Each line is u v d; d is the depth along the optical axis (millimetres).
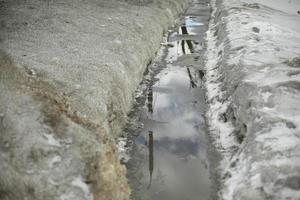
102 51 16031
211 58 20953
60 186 8391
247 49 17469
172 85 17859
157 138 13516
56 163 8703
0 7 20203
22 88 10266
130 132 13641
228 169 11016
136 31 20406
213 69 19125
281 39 19656
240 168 10461
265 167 9375
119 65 15305
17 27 17344
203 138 13461
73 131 9453
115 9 24250
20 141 8727
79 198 8406
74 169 8789
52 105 9945
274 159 9445
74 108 11117
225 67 17094
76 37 17297
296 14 30312
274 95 12133
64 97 11344
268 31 21062
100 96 12391
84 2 24812
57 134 9258
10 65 11383
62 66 13609
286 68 14055
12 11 19719
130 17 22672
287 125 10609
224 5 31453
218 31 24875
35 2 22453
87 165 9023
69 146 9133
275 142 9992
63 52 15094
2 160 8297
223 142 12695
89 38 17438
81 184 8672
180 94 16953
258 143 10336
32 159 8555
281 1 37500
